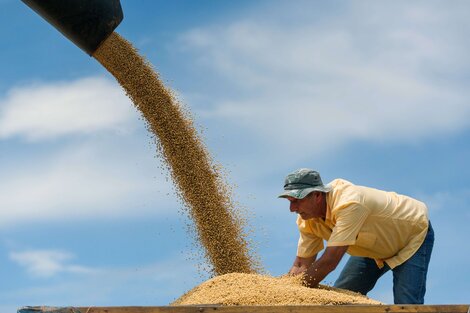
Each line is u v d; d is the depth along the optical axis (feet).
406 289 16.06
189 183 19.21
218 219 18.83
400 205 16.03
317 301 12.91
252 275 14.49
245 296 12.85
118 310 11.21
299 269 16.76
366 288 17.72
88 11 17.90
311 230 16.61
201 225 18.90
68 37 18.45
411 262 16.11
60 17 17.70
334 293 13.76
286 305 11.59
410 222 15.99
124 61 19.66
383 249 16.19
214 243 18.65
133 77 19.67
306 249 16.85
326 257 14.87
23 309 11.11
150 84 19.83
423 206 16.53
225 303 12.69
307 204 15.53
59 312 11.11
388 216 15.75
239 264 18.54
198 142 19.86
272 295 12.92
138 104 19.83
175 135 19.54
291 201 15.74
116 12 18.54
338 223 15.06
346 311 11.60
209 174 19.49
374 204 15.57
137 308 11.25
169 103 19.94
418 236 16.19
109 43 19.47
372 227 15.76
